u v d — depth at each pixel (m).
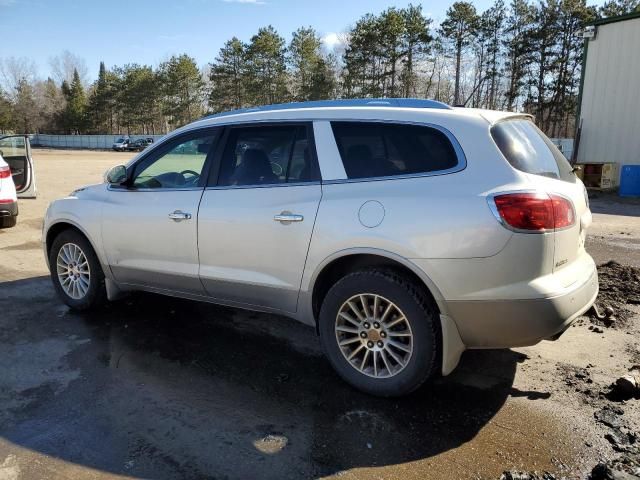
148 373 3.68
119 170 4.55
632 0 51.16
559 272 3.04
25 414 3.13
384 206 3.15
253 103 71.75
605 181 15.75
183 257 4.06
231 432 2.97
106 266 4.61
